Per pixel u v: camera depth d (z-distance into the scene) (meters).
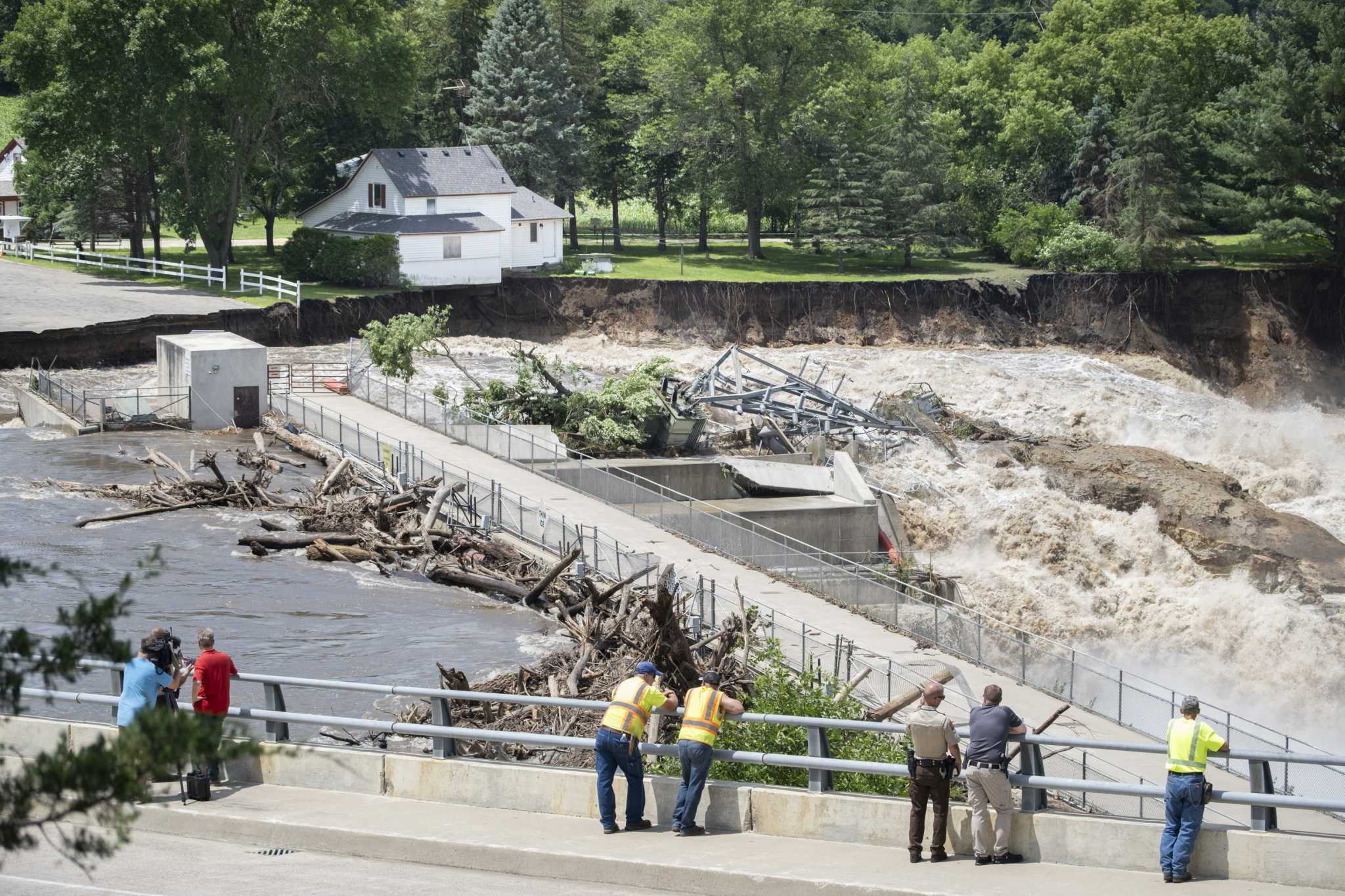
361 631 60.91
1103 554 103.12
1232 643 92.12
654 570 67.38
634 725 30.12
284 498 84.00
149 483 87.19
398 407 108.00
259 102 165.12
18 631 16.45
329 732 47.00
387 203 182.50
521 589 67.00
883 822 29.67
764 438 115.25
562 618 58.62
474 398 109.19
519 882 27.75
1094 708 56.12
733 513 81.81
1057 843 28.30
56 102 155.75
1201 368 192.88
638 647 50.31
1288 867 26.59
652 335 179.25
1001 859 28.02
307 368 130.75
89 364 132.12
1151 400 156.38
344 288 170.88
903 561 92.69
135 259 168.38
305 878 27.55
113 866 28.00
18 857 28.14
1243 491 113.50
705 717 30.02
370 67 174.75
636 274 195.88
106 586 65.25
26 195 189.38
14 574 17.55
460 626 62.38
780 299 184.62
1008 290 192.62
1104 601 96.88
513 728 46.34
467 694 33.12
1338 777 49.72
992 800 28.12
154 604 63.56
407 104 184.50
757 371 161.00
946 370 160.62
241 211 190.12
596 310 179.88
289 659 56.53
